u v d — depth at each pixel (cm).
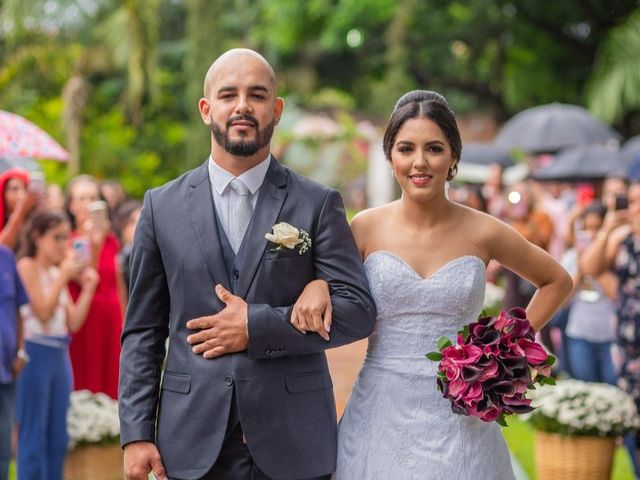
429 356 412
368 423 440
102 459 618
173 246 404
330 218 411
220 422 392
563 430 636
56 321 640
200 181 413
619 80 2050
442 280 438
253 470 396
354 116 2970
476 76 2530
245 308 390
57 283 636
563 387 656
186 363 399
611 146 1694
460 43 2452
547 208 1315
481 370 396
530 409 396
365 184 2781
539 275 457
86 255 650
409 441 432
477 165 1822
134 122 2059
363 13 2369
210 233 401
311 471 400
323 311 395
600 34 2333
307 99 2753
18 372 595
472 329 408
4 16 1795
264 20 2572
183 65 2336
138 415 399
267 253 399
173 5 2412
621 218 801
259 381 393
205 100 409
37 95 1881
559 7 2292
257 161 409
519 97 2427
